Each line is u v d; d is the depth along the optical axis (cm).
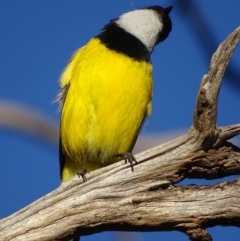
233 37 941
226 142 1007
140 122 1279
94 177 1030
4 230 1002
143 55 1255
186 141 1010
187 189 1007
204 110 965
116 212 1008
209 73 956
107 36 1275
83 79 1217
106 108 1221
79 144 1266
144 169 1020
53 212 1010
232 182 1003
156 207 1003
